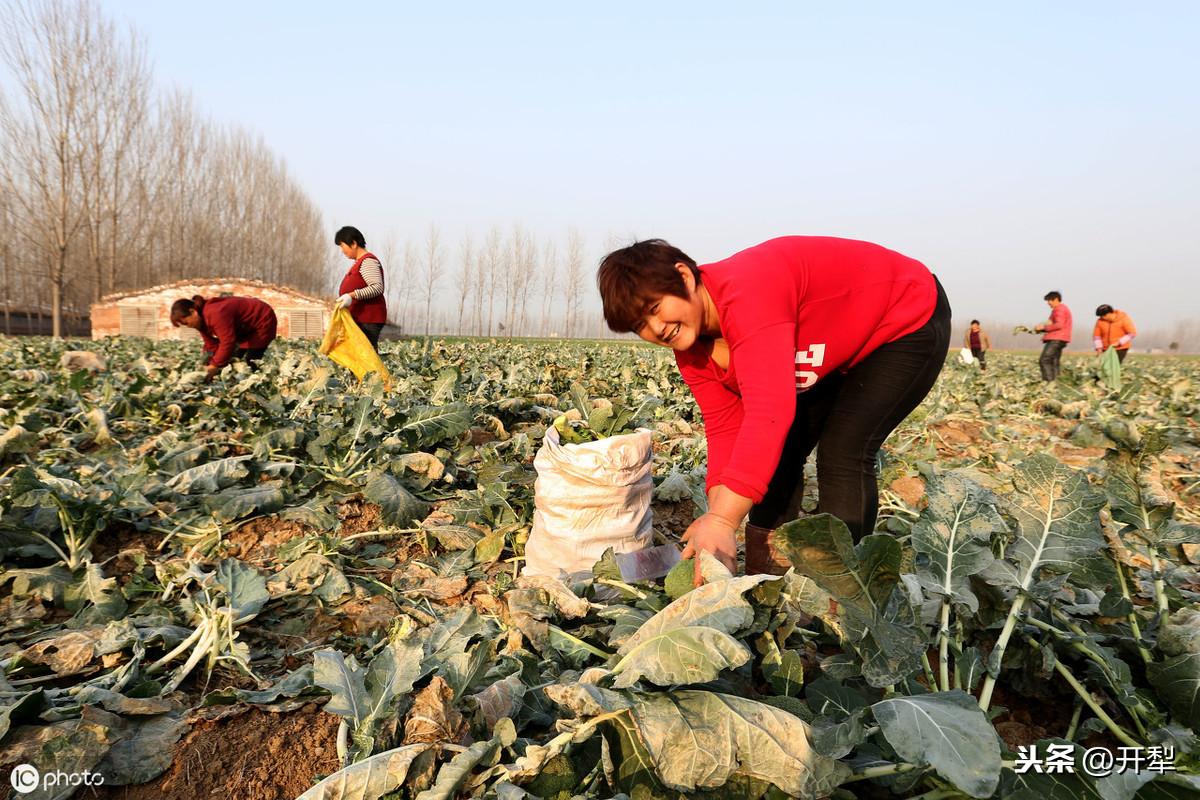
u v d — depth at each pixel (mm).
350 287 7438
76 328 52000
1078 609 2244
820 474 2402
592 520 2754
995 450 5934
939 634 1946
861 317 2146
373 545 3467
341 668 1942
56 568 2883
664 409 6895
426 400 6523
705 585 1836
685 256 2037
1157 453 2098
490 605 2801
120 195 49062
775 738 1538
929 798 1560
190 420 5617
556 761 1587
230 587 2682
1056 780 1533
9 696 1963
